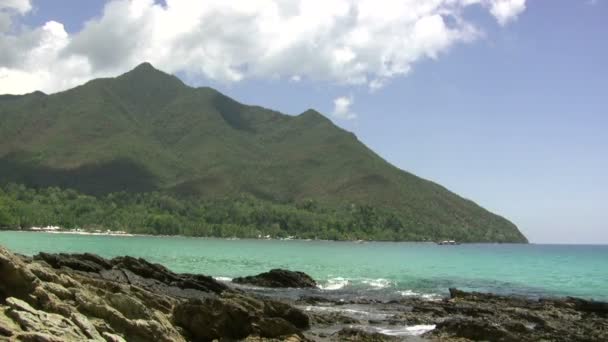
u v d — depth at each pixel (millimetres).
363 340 32812
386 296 58906
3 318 19141
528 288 73438
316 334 34344
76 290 24688
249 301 36250
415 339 34156
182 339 25812
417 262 135125
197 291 48250
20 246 122375
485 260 155625
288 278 66125
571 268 120438
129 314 25172
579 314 45812
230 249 169875
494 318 42062
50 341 18000
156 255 120062
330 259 137250
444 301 50969
